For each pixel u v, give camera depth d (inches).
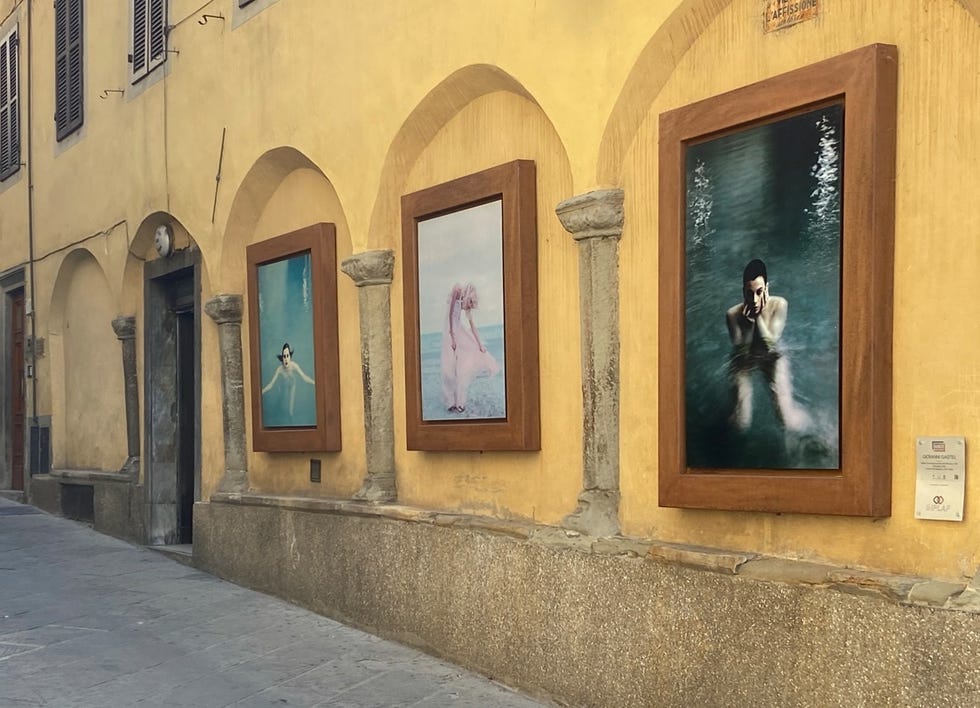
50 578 372.2
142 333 445.7
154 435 438.9
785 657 167.0
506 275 231.8
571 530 212.1
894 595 152.5
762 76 180.5
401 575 265.4
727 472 181.2
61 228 526.3
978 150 149.4
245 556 347.3
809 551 170.6
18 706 222.5
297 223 334.3
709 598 180.7
